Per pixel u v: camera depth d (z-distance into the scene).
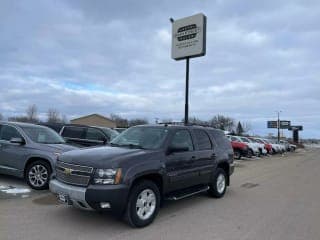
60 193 5.70
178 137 7.15
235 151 25.88
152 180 6.38
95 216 6.28
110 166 5.48
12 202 7.09
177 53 17.06
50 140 9.30
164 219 6.44
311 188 11.19
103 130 13.26
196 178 7.54
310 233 5.93
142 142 6.81
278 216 7.04
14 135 8.93
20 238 5.04
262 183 12.06
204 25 16.38
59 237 5.16
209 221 6.45
